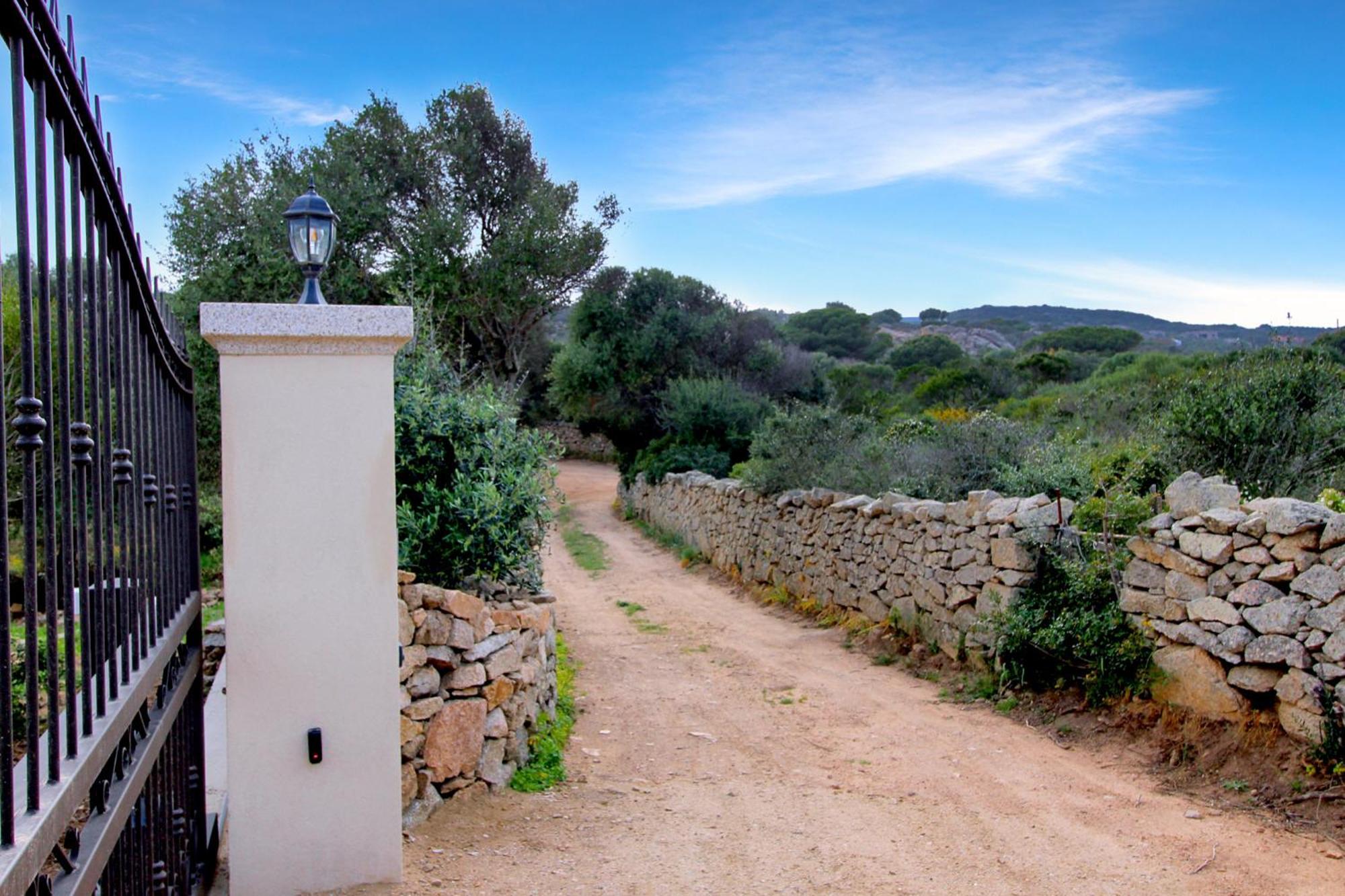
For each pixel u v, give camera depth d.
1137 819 4.79
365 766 3.80
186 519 3.88
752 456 16.02
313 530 3.72
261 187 17.69
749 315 29.14
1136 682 6.31
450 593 4.89
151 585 3.03
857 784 5.52
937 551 8.91
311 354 3.71
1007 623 7.35
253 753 3.70
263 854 3.72
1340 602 4.88
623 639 10.60
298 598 3.72
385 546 3.79
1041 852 4.40
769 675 8.66
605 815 4.95
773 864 4.27
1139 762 5.69
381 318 3.71
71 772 1.99
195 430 3.99
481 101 21.52
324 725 3.75
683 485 19.69
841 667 9.05
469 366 20.25
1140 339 45.34
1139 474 8.59
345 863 3.81
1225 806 4.89
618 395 27.48
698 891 3.95
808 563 12.52
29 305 1.78
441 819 4.68
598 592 14.49
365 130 20.16
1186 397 9.01
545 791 5.32
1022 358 30.45
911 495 11.58
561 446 6.96
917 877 4.13
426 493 5.89
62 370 2.02
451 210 20.11
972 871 4.19
